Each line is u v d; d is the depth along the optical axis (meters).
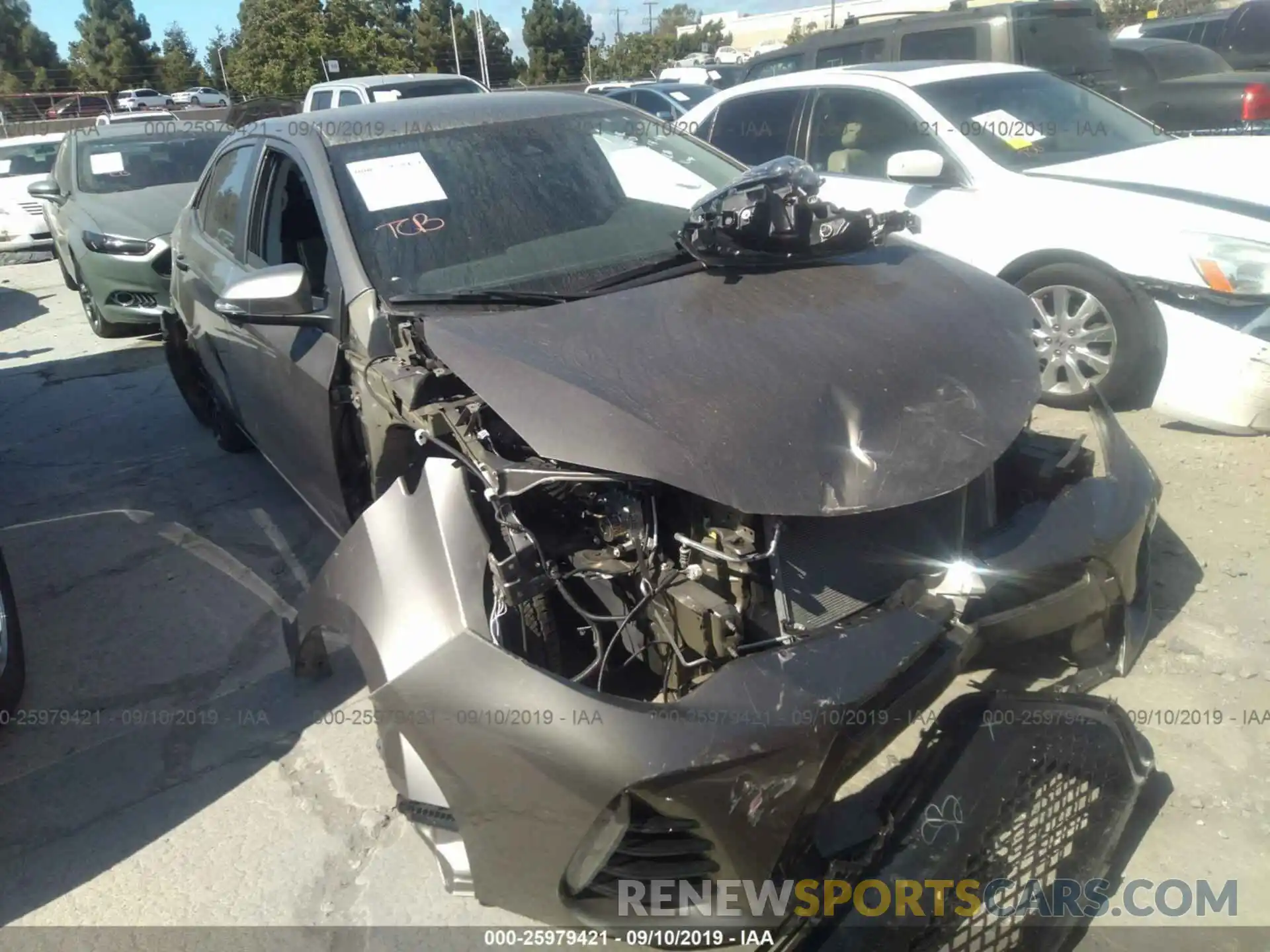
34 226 12.45
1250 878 2.40
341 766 3.01
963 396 2.42
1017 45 7.35
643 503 2.26
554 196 3.39
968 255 5.07
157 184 8.41
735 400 2.28
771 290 2.80
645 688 2.42
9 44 59.56
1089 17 7.85
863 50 8.16
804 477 2.16
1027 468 2.83
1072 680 2.73
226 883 2.63
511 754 1.98
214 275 4.27
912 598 2.26
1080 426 4.57
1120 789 2.49
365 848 2.71
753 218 2.90
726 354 2.44
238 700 3.35
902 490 2.19
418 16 47.38
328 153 3.44
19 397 6.78
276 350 3.49
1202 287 4.23
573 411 2.26
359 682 3.39
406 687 2.10
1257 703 2.95
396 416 2.71
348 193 3.27
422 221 3.20
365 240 3.12
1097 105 5.84
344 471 3.24
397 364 2.72
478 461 2.32
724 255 2.95
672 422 2.21
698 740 1.91
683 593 2.22
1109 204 4.63
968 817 2.26
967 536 2.48
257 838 2.77
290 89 27.44
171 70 55.44
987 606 2.34
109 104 41.34
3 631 3.29
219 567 4.25
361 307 2.96
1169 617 3.35
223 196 4.48
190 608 3.96
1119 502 2.66
